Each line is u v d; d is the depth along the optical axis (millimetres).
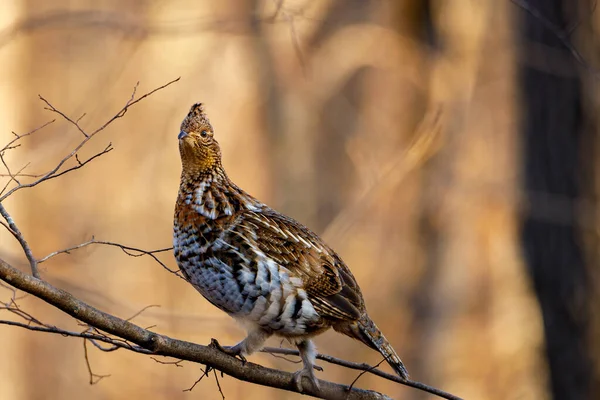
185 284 18094
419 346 17906
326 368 16469
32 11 17234
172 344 5668
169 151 18547
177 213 6430
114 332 5379
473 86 17688
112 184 18016
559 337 10195
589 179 10086
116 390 16781
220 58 18188
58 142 14742
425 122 14492
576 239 10062
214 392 17188
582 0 9961
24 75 16750
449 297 18172
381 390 17000
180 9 17922
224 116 18250
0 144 15680
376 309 18266
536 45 10148
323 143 19203
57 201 17000
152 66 18453
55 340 16406
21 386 15875
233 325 11578
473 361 17719
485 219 18234
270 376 6078
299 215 17828
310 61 17312
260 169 17938
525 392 16031
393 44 17312
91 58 17719
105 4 17844
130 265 17906
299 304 6285
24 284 5090
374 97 19734
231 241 6234
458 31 17750
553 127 10141
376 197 15164
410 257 18359
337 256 6695
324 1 16922
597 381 10055
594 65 9961
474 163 18297
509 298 17734
